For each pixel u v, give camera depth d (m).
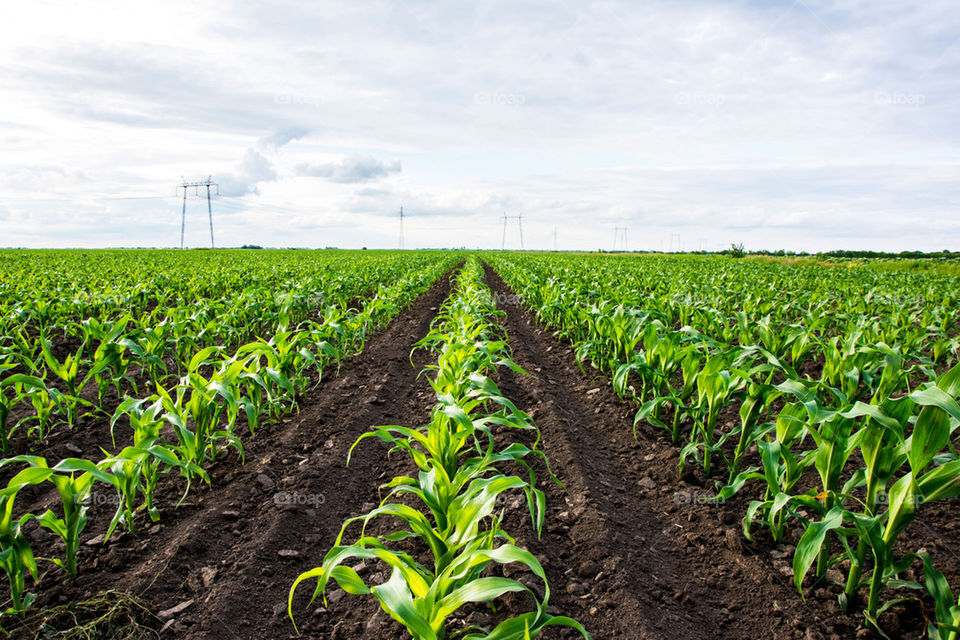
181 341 6.63
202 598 2.89
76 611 2.68
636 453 4.88
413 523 2.43
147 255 36.84
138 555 3.22
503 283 24.64
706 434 4.22
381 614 2.81
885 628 2.65
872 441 2.59
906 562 2.53
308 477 4.24
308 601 2.96
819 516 3.60
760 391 3.64
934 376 4.54
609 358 6.69
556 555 3.33
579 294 9.05
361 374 7.42
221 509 3.71
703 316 7.55
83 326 5.71
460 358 4.62
